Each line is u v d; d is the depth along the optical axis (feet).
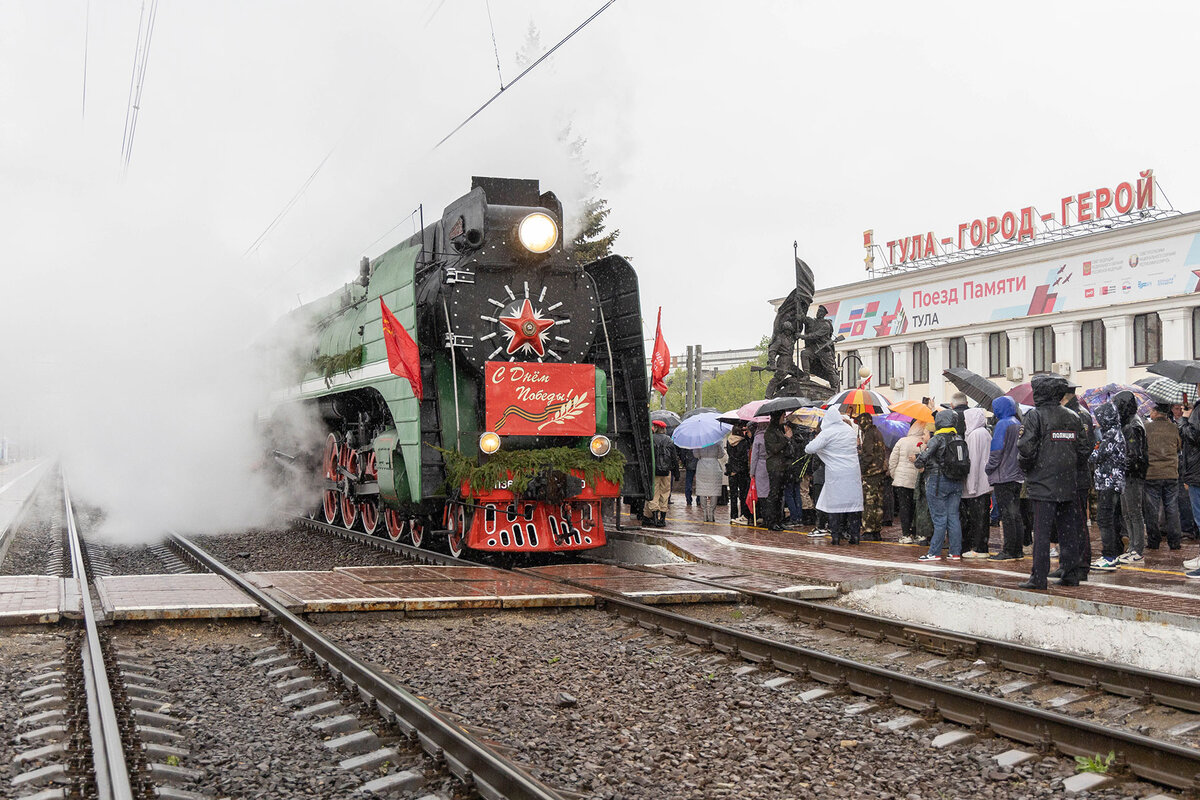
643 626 27.43
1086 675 21.42
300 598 28.63
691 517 60.64
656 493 53.26
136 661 22.67
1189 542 44.96
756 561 38.17
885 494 54.19
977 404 47.19
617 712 19.60
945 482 37.58
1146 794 15.49
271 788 15.25
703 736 18.16
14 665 22.13
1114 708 19.95
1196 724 18.57
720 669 22.94
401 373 36.42
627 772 16.22
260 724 18.47
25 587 30.83
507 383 37.40
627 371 42.11
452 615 28.94
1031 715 17.67
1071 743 17.10
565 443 38.93
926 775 16.38
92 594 30.94
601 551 48.49
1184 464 35.78
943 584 30.04
